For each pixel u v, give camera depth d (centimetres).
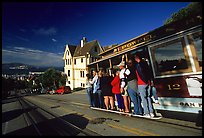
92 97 1027
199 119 497
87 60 3831
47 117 852
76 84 4134
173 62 564
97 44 4016
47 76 5181
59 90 3462
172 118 606
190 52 514
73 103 1420
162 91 602
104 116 765
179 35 538
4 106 1675
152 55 632
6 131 629
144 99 648
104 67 1052
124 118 697
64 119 766
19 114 1026
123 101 774
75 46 4528
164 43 586
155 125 555
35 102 1852
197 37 495
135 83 690
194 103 507
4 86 4856
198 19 482
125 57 771
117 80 786
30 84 10869
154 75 630
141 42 667
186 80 527
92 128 583
